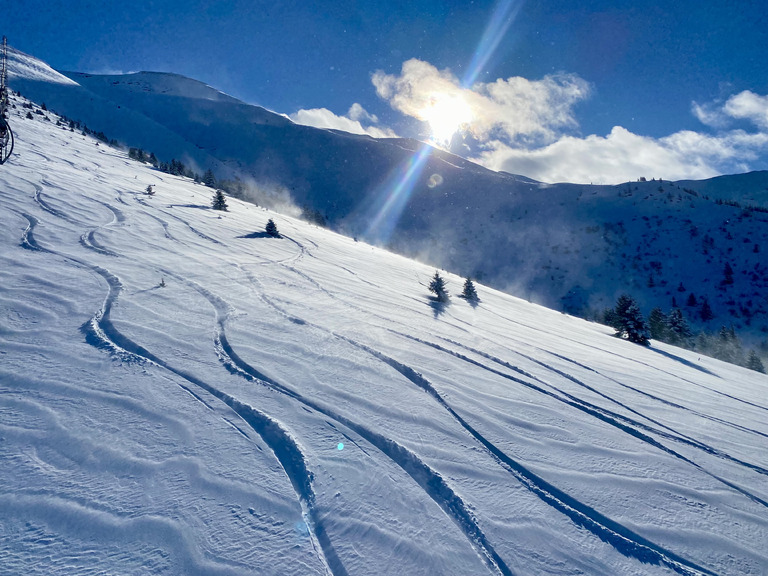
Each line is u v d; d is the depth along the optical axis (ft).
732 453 21.31
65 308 23.67
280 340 24.99
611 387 29.86
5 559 9.14
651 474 17.56
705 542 13.66
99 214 51.52
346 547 10.85
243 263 45.57
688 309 248.32
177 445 13.87
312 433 15.92
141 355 19.88
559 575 11.30
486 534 12.25
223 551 10.12
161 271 35.01
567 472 16.51
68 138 124.47
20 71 457.27
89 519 10.48
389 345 28.17
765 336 210.79
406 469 14.76
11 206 44.32
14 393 15.34
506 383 25.55
